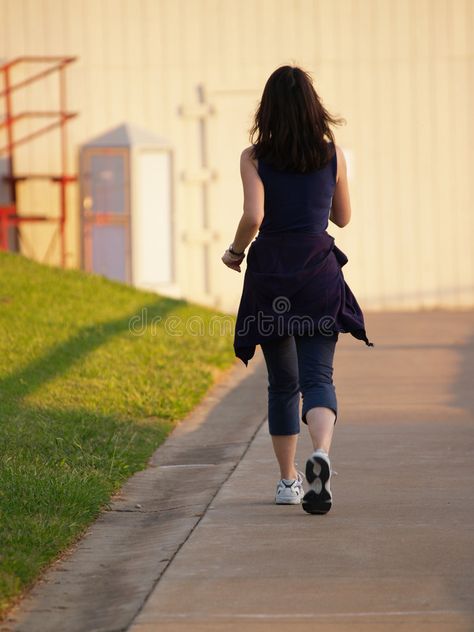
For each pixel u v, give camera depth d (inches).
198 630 488.4
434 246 2098.9
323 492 636.1
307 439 916.0
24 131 2103.8
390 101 2081.7
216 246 2108.8
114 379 1130.0
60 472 765.3
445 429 946.1
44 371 1134.4
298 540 617.0
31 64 2096.5
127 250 1963.6
